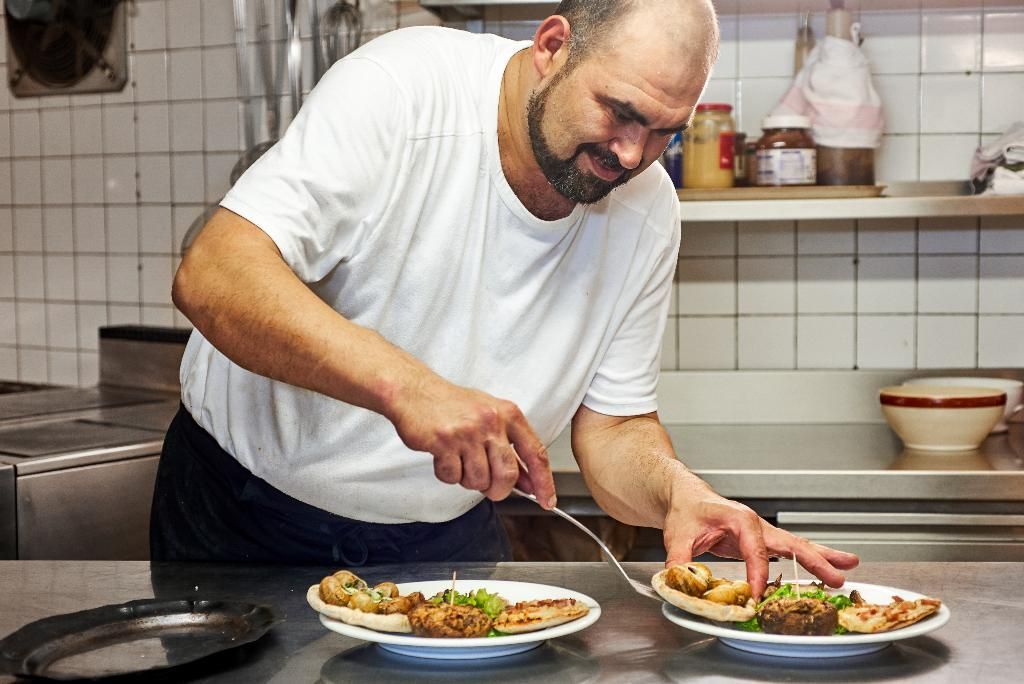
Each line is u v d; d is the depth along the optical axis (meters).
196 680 0.93
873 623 0.96
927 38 2.51
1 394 2.96
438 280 1.30
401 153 1.22
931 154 2.53
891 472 2.04
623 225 1.42
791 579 1.22
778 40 2.54
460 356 1.34
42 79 3.01
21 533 2.05
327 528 1.43
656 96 1.10
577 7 1.16
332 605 1.01
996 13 2.49
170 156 2.89
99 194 2.98
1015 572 1.24
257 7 2.64
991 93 2.50
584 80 1.13
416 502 1.43
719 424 2.60
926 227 2.55
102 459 2.17
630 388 1.49
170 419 2.50
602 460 1.46
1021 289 2.54
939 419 2.20
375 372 0.99
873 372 2.57
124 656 0.97
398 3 2.56
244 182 1.15
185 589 1.21
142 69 2.89
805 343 2.61
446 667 0.96
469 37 1.35
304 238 1.14
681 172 2.39
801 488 2.05
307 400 1.36
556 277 1.38
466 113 1.28
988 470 2.04
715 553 1.25
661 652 0.99
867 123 2.36
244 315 1.04
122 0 2.89
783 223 2.59
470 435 0.97
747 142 2.53
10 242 3.11
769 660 0.97
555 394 1.42
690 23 1.09
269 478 1.42
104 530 2.19
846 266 2.58
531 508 2.14
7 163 3.09
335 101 1.19
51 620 1.04
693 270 2.62
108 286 3.01
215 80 2.82
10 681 0.90
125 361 2.87
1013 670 0.94
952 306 2.56
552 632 0.96
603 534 2.14
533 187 1.29
